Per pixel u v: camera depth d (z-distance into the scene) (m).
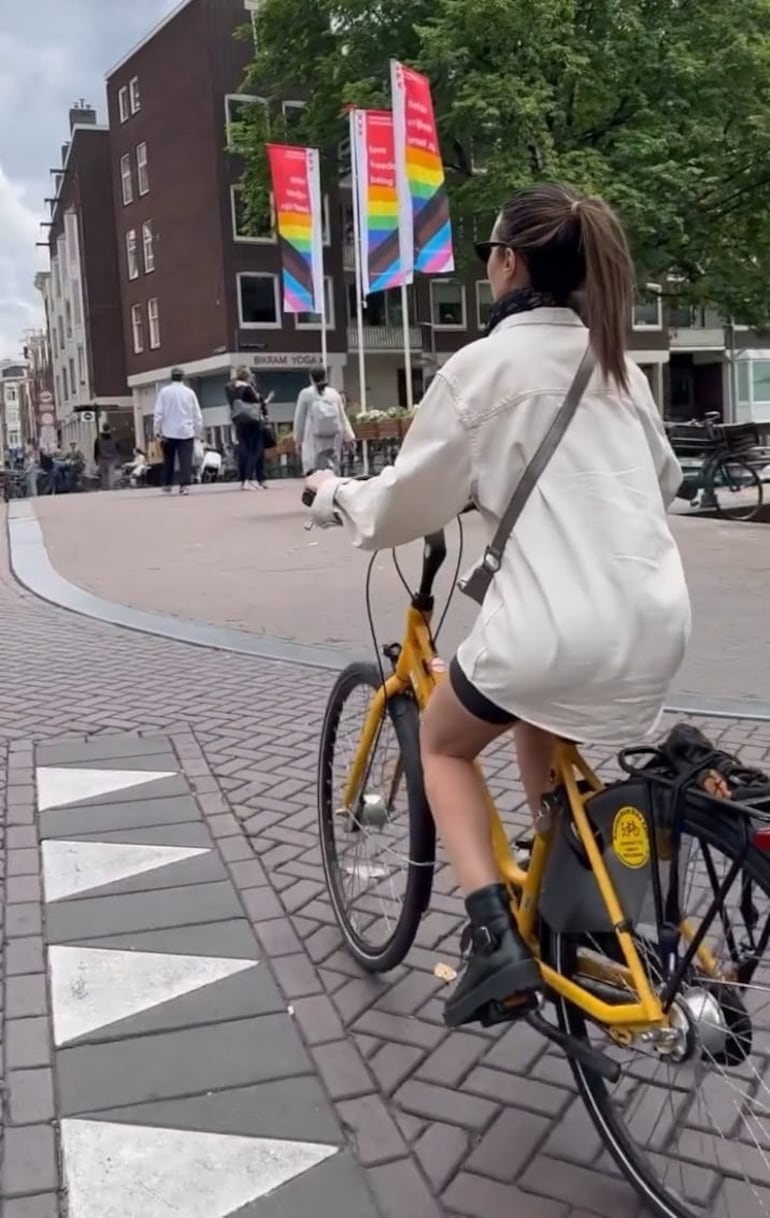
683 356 50.22
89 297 47.88
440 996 3.11
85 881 3.84
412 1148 2.50
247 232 39.31
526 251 2.21
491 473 2.19
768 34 25.62
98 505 16.34
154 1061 2.83
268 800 4.53
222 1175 2.41
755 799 1.95
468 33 23.34
